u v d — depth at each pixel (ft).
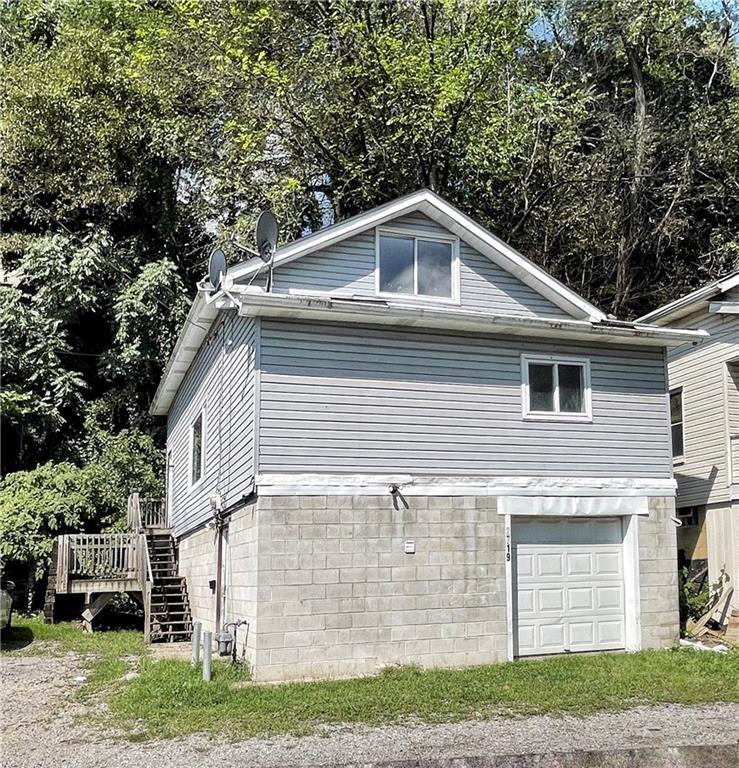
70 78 78.28
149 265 78.84
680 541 55.47
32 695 34.47
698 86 87.51
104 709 31.53
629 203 82.64
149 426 80.12
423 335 40.63
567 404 43.24
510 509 40.78
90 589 54.03
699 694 32.96
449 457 40.09
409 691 32.99
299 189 75.92
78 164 80.43
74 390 75.31
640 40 83.20
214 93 75.31
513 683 34.55
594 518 43.16
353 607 37.11
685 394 56.13
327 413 38.17
